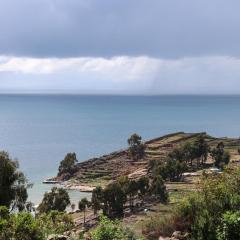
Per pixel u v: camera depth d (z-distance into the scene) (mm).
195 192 21219
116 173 195375
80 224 93812
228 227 17812
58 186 180250
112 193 111812
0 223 18516
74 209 127125
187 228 19562
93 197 112812
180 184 142875
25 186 57969
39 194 160625
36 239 18641
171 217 20031
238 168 22688
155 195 122438
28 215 19500
